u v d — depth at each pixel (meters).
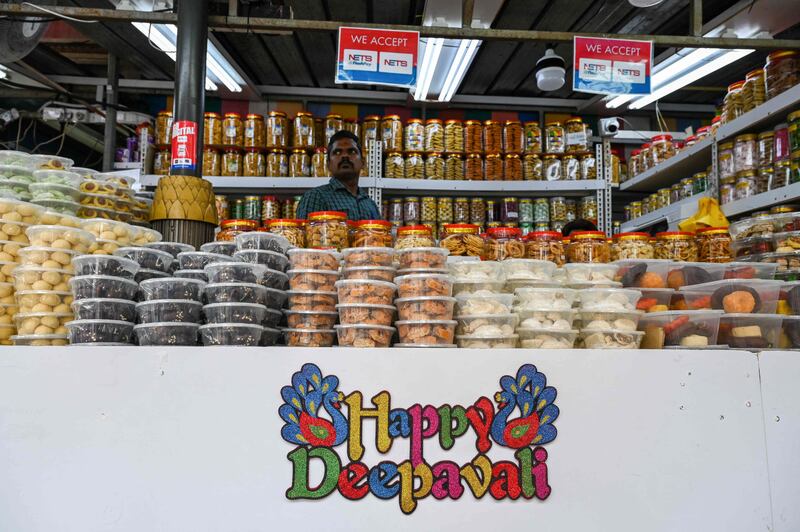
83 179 1.87
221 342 1.41
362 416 1.31
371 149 3.76
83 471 1.25
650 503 1.35
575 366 1.38
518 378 1.36
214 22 2.87
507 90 5.14
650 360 1.41
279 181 3.62
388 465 1.30
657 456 1.37
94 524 1.24
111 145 4.49
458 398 1.34
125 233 1.66
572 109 5.32
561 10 3.97
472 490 1.30
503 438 1.33
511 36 3.00
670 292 1.68
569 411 1.36
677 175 3.82
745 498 1.38
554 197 4.00
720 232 1.89
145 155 3.65
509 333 1.49
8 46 3.25
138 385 1.28
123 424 1.27
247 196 3.71
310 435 1.29
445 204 3.87
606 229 3.82
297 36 4.23
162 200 2.16
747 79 3.00
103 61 4.83
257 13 2.93
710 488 1.37
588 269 1.66
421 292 1.47
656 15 4.00
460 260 1.63
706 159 3.45
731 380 1.43
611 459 1.35
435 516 1.29
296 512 1.27
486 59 4.54
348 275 1.54
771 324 1.60
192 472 1.26
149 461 1.26
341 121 3.86
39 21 2.81
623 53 3.04
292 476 1.28
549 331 1.50
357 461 1.29
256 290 1.46
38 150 5.20
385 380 1.33
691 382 1.41
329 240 1.71
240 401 1.29
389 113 5.23
